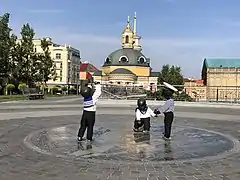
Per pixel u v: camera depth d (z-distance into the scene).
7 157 8.10
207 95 38.78
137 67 97.00
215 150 9.27
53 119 16.83
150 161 7.84
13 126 14.02
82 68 114.38
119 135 11.62
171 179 6.43
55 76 64.56
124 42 105.94
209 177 6.59
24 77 53.66
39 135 11.48
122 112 21.45
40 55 57.03
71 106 27.33
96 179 6.34
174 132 12.62
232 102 31.36
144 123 12.32
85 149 9.12
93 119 10.41
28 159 7.90
